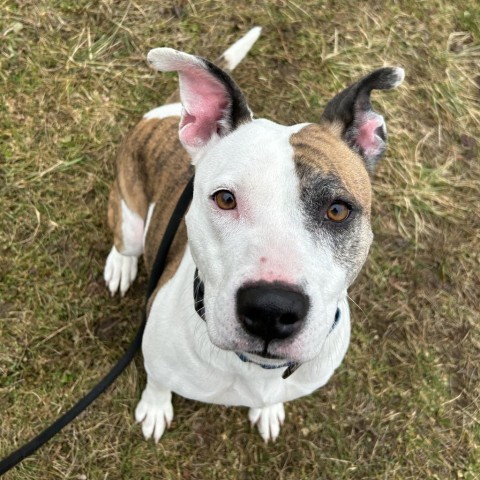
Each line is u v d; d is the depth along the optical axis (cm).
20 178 72
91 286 70
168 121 57
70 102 76
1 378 65
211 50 81
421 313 73
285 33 82
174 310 46
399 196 78
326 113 41
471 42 87
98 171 74
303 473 66
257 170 35
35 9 78
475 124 83
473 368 72
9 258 69
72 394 66
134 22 80
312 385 50
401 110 82
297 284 32
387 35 85
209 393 50
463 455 69
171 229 49
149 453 64
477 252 77
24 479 62
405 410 69
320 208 35
